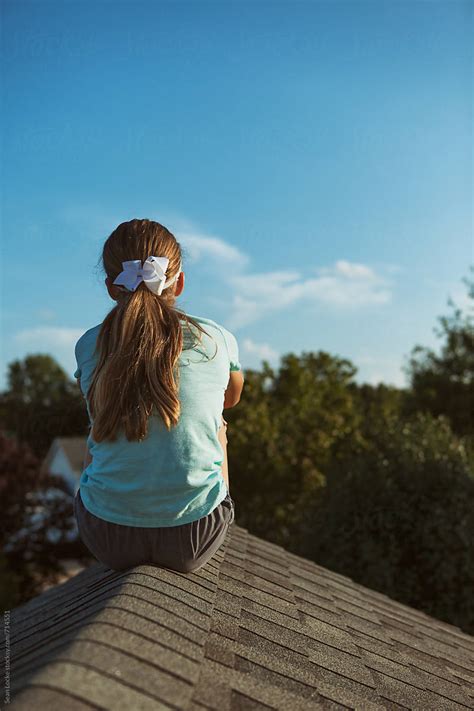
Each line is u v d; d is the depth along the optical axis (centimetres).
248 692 168
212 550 234
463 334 2103
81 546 1811
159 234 246
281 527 1322
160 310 228
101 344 227
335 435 1359
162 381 218
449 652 337
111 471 221
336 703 192
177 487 220
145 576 210
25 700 123
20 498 1748
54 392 6894
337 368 1554
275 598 284
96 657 144
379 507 672
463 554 629
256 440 1306
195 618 192
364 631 301
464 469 672
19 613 346
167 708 137
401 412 2098
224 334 252
